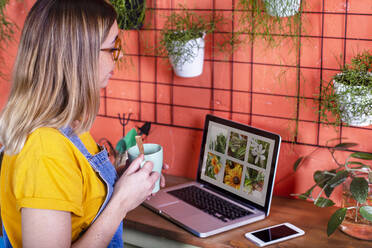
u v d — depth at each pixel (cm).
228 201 149
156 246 141
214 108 165
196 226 131
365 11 132
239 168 149
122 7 153
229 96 161
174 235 131
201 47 147
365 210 122
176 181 172
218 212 140
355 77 123
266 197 140
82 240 94
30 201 85
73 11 89
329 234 124
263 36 146
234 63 156
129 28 162
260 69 152
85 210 98
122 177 103
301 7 137
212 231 128
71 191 89
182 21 156
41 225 85
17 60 93
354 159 145
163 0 162
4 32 191
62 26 88
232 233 130
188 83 167
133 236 145
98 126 193
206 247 125
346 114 125
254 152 144
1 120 92
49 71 89
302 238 128
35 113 90
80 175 95
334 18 136
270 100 153
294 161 155
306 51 143
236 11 150
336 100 127
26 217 85
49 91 90
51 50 89
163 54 168
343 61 138
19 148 90
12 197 94
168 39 146
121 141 147
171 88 172
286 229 132
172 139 177
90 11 91
